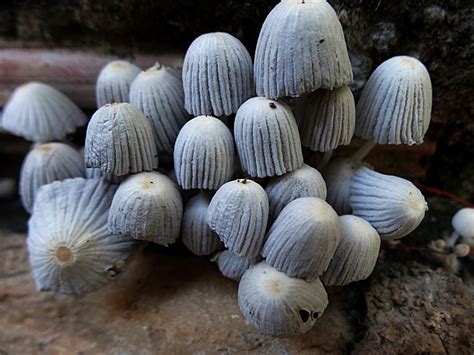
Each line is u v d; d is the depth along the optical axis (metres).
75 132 0.09
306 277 0.06
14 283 0.08
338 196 0.07
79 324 0.07
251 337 0.07
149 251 0.08
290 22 0.05
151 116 0.06
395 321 0.07
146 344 0.07
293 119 0.06
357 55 0.07
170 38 0.08
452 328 0.07
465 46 0.07
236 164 0.06
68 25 0.08
